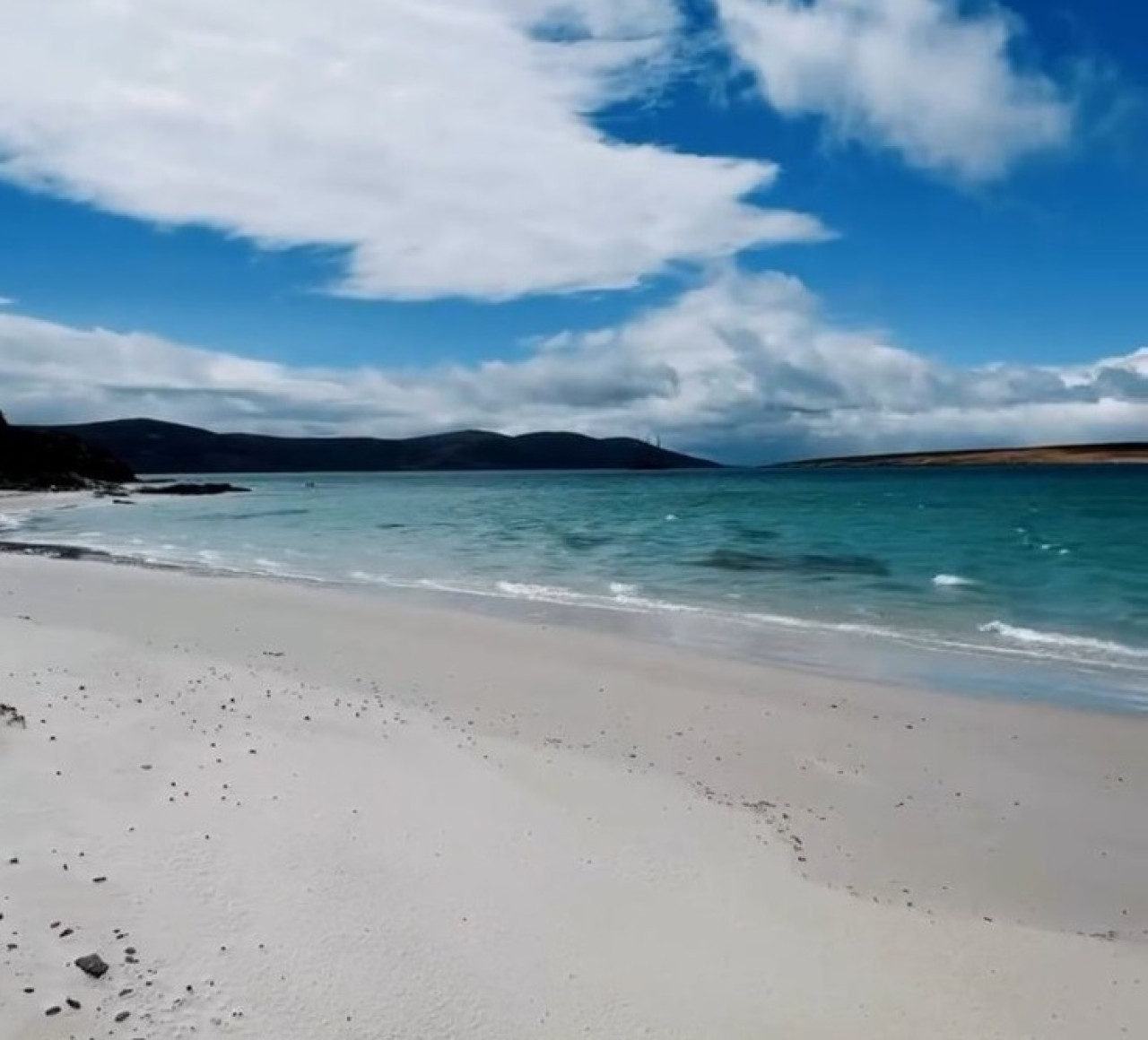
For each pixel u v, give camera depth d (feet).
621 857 25.96
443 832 26.45
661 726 40.83
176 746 31.83
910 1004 19.83
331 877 22.95
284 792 28.35
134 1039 16.49
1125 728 41.22
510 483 465.88
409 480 591.78
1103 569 88.63
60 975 17.98
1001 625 63.62
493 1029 17.88
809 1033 18.52
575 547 116.57
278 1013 17.67
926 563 95.14
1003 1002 20.18
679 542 121.08
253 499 271.69
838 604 72.33
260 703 39.63
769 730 40.65
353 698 42.42
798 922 23.15
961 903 25.57
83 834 23.90
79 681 40.65
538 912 22.31
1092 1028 19.33
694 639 59.57
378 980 19.01
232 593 77.51
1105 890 26.78
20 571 88.79
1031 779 35.32
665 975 20.12
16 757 29.01
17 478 288.30
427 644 56.90
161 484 366.43
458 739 36.70
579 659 53.31
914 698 45.85
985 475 420.77
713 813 30.42
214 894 21.61
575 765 34.40
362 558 107.45
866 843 29.37
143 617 64.23
